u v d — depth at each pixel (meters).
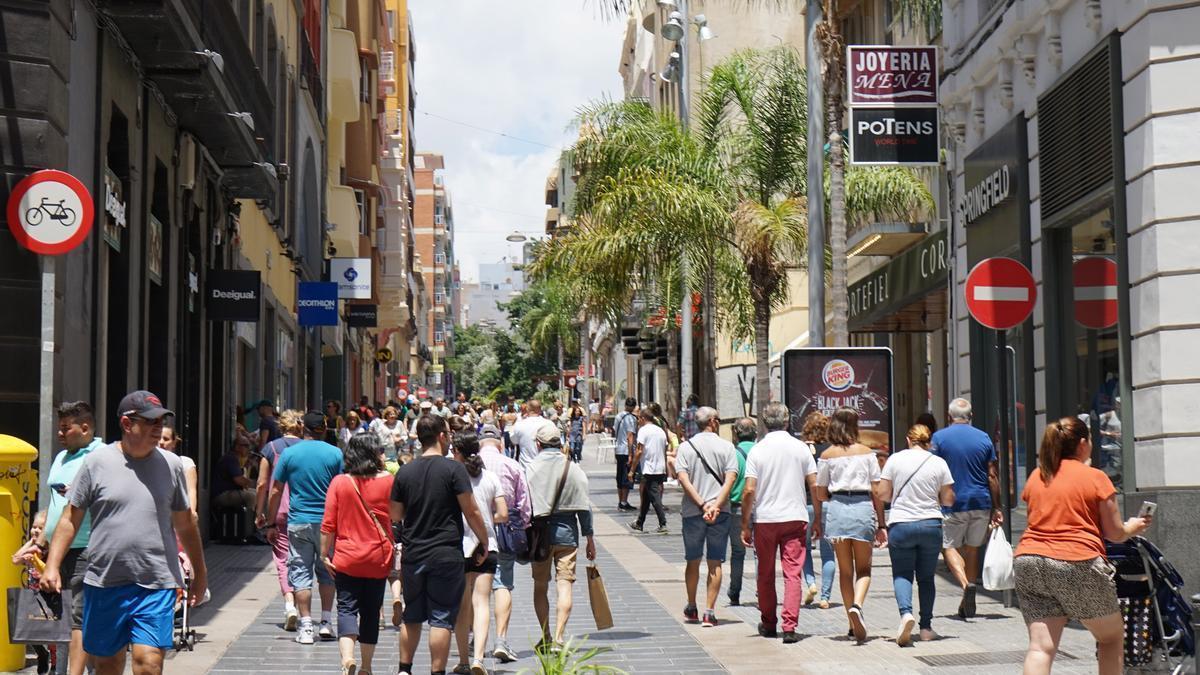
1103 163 13.76
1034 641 8.60
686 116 31.98
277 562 13.90
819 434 14.84
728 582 18.11
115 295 16.95
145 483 8.05
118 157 16.86
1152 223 12.60
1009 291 14.34
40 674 10.56
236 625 14.10
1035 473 8.77
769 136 28.06
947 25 19.20
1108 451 13.96
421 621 10.48
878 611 15.02
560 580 12.60
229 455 23.05
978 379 18.91
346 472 11.09
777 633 13.29
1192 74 12.45
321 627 13.38
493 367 117.75
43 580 7.98
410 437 31.16
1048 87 15.41
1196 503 12.13
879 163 18.41
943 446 14.45
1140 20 12.80
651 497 25.50
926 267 23.47
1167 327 12.44
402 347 100.50
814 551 21.61
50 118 12.54
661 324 36.03
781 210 25.98
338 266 40.31
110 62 15.70
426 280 134.88
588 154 29.27
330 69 42.78
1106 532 8.55
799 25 48.59
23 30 12.47
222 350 25.16
